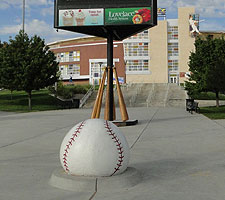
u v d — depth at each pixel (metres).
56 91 38.28
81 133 4.82
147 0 13.05
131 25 13.20
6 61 27.41
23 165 6.45
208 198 4.19
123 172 5.03
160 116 19.08
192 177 5.34
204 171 5.75
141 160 6.82
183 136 10.62
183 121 15.75
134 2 13.12
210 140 9.62
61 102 35.25
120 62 71.06
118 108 30.33
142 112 22.94
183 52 66.88
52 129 13.23
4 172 5.83
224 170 5.82
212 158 6.96
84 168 4.71
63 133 11.93
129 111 24.41
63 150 4.88
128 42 67.56
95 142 4.71
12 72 27.61
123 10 13.16
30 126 14.51
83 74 76.19
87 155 4.67
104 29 14.07
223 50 25.70
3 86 27.88
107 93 14.56
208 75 23.45
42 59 28.06
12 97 37.56
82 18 13.34
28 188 4.75
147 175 5.49
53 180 4.90
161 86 45.44
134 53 67.44
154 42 67.12
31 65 27.31
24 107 30.44
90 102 36.16
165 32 66.75
